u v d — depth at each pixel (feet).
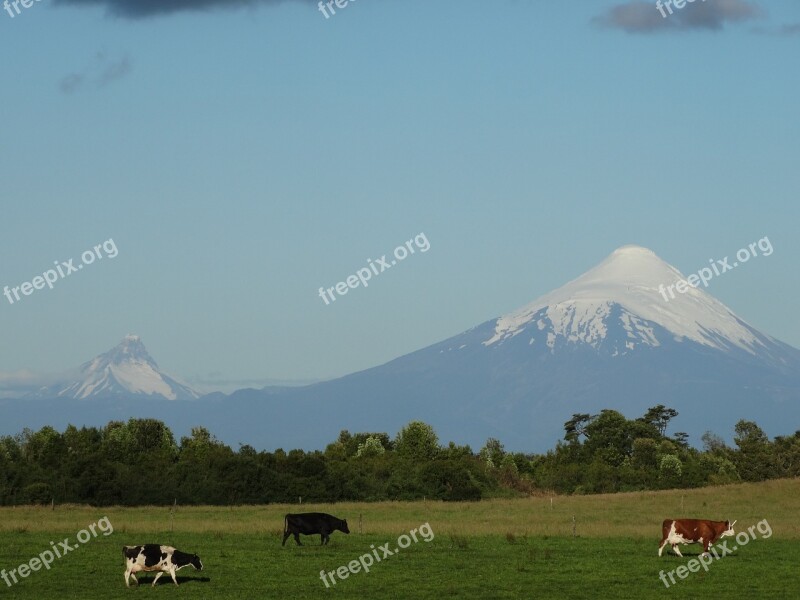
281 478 299.79
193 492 290.56
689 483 393.91
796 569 137.49
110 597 116.67
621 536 175.83
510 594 119.85
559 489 383.45
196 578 128.67
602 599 117.19
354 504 268.41
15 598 116.06
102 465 286.87
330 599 116.26
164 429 399.44
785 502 255.50
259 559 143.33
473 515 228.02
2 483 281.95
